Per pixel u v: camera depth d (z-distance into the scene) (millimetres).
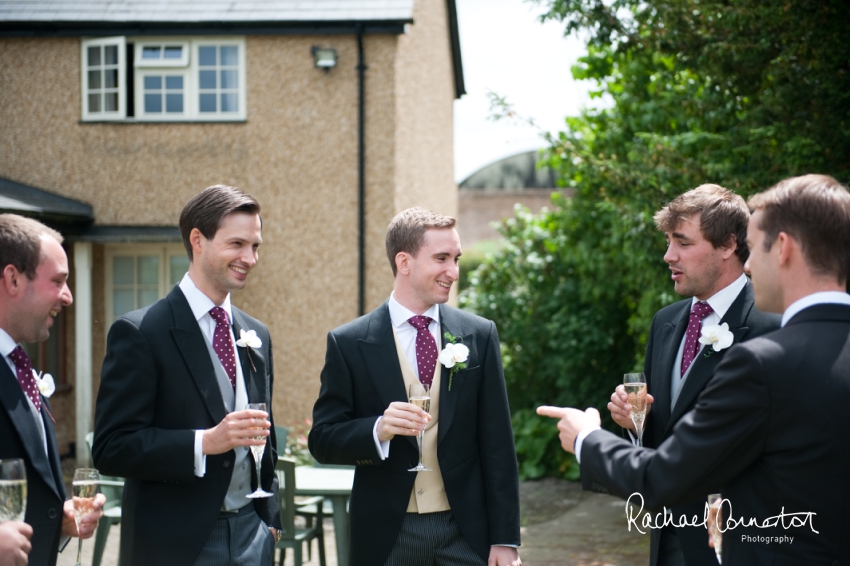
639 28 6645
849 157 5496
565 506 8227
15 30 9703
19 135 9859
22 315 2291
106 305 10203
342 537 4945
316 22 9312
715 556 2711
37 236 2299
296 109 9539
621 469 2117
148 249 10195
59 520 2363
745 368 1926
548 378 10516
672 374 3021
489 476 3084
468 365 3109
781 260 2016
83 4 9695
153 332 2809
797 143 5375
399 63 9523
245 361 3004
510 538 3002
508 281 11125
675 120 8234
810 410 1874
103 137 9766
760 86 6172
